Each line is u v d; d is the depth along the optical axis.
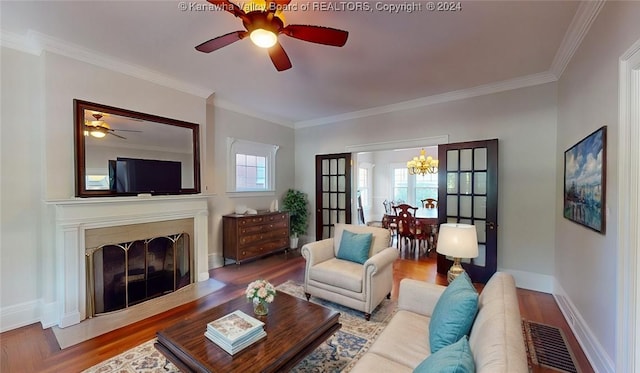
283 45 2.69
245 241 4.55
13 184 2.61
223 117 4.62
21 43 2.59
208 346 1.66
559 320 2.78
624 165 1.70
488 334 1.15
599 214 2.02
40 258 2.74
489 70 3.29
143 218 3.21
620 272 1.72
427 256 5.11
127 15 2.24
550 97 3.40
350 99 4.38
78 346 2.31
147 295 3.29
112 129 3.04
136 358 2.15
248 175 5.14
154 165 3.38
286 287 3.64
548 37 2.54
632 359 1.66
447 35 2.53
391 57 2.95
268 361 1.54
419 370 1.09
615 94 1.82
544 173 3.46
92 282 2.82
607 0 1.93
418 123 4.42
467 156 3.96
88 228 2.79
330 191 5.56
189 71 3.33
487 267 3.76
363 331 2.55
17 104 2.61
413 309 2.08
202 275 3.84
